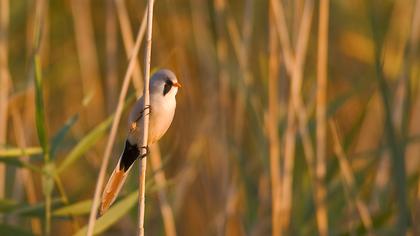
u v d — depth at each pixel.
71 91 12.88
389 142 7.73
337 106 9.50
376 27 7.87
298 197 9.19
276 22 8.70
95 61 11.57
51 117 12.62
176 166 11.02
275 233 8.59
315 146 9.31
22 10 12.02
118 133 10.34
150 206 9.73
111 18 10.67
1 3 10.01
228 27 9.65
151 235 9.73
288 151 8.70
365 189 10.02
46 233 7.09
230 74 9.73
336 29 12.11
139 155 5.75
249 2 9.59
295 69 8.65
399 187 7.78
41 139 6.87
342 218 9.24
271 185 8.63
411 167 10.12
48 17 12.15
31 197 9.77
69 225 11.60
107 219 6.80
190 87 11.08
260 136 9.16
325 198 8.58
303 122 8.59
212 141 9.98
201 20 10.37
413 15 9.45
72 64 12.74
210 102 10.09
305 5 8.72
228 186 9.64
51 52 12.67
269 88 8.80
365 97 11.34
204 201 10.55
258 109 9.23
